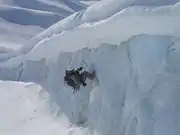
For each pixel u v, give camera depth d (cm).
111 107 951
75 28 1059
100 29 957
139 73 888
